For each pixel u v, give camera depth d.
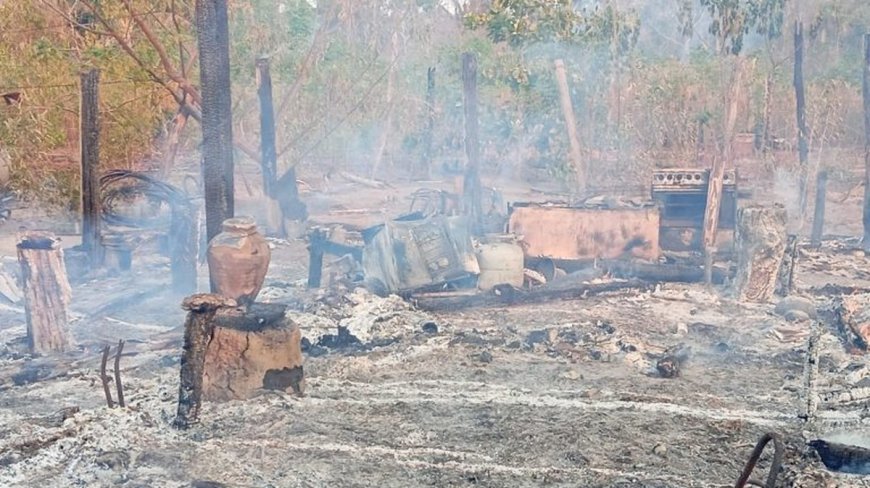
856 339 9.84
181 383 6.76
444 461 6.24
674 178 16.72
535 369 8.95
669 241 16.77
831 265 15.95
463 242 13.32
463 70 16.52
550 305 12.55
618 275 14.45
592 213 15.45
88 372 8.84
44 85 23.16
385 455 6.32
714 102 28.94
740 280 12.75
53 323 9.62
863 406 7.49
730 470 6.04
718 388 8.27
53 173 22.30
